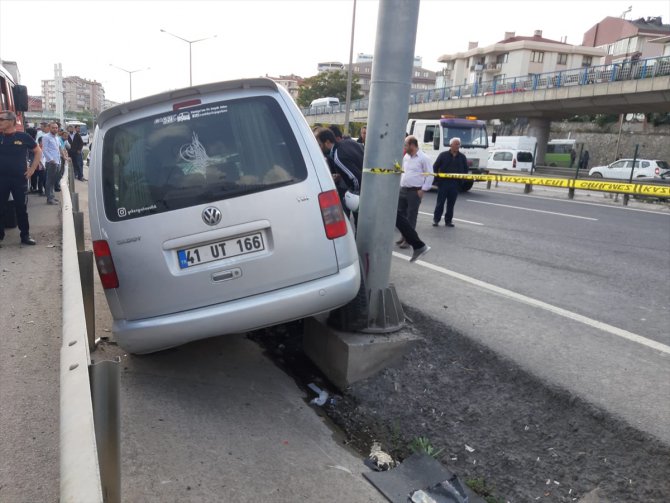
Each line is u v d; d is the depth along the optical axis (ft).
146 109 11.34
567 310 17.29
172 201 10.94
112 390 6.37
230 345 15.53
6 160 24.76
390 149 13.23
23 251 24.61
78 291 8.66
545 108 118.62
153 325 11.00
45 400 11.54
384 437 11.56
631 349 13.94
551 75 114.93
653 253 27.32
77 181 65.36
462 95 138.00
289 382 13.71
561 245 29.07
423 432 11.50
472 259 25.03
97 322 16.43
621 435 10.02
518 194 61.21
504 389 12.24
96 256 11.20
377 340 13.46
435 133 65.77
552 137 162.40
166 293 11.05
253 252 11.07
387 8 12.70
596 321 16.21
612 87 101.40
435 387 12.80
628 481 9.16
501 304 17.69
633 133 136.67
